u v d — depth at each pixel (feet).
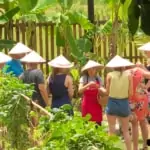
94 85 56.70
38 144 29.07
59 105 55.77
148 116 59.67
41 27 88.69
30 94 39.29
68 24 78.33
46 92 55.83
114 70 54.34
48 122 28.53
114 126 54.85
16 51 62.34
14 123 35.17
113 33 78.13
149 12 21.21
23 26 88.38
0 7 60.85
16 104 35.94
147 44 59.82
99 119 57.41
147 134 59.21
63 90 55.93
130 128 62.54
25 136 34.47
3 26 88.28
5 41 67.56
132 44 88.12
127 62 54.03
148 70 59.31
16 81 43.62
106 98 56.34
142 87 56.59
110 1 52.01
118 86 53.83
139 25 21.65
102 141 23.22
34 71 55.62
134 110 57.00
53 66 55.88
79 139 23.29
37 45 89.25
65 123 25.59
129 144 54.75
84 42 82.12
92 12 86.33
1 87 39.86
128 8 21.76
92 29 84.58
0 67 59.57
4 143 35.94
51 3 59.62
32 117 35.50
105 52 87.25
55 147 23.43
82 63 80.28
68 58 81.56
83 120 25.59
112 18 72.90
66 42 79.97
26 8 33.27
